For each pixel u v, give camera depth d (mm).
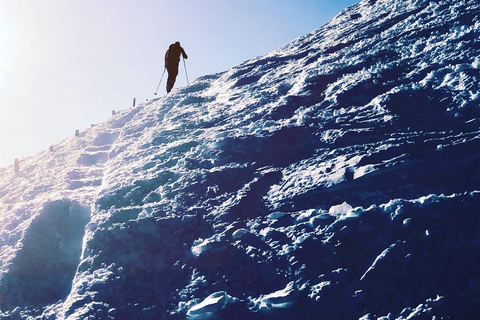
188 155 11234
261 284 7020
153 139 13094
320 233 7484
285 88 14047
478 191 7422
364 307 6227
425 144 8984
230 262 7543
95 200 10273
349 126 10430
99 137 15586
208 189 9562
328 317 6254
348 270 6758
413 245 6793
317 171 9164
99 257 8336
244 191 9188
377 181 8320
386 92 11562
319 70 14352
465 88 10562
